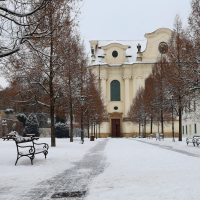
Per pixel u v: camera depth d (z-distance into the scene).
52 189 6.74
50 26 13.32
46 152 13.52
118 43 69.69
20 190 6.64
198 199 5.33
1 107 54.03
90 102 34.12
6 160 12.07
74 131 78.19
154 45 68.44
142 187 6.56
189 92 26.23
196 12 24.84
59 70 21.44
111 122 67.81
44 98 23.25
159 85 36.41
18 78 21.06
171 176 7.94
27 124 54.19
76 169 10.09
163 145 25.62
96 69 67.12
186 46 25.62
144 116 54.25
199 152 17.00
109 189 6.47
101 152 17.25
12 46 12.06
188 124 49.22
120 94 68.81
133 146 23.39
